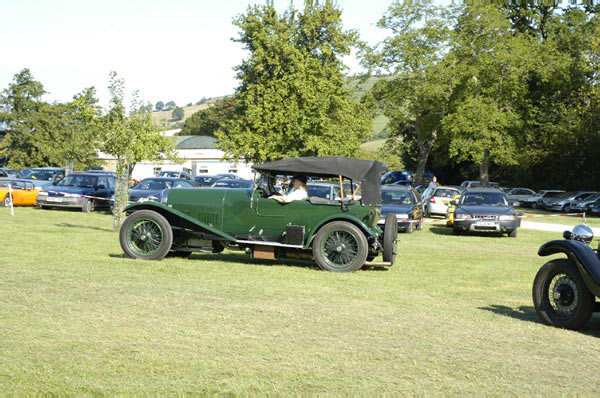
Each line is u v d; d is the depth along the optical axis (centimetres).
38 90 7050
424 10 5125
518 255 1609
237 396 468
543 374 555
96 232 1739
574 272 745
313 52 3297
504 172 6431
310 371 532
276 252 1183
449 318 770
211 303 788
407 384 510
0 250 1252
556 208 4606
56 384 477
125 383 486
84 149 6900
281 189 1199
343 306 810
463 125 4828
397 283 1043
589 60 5381
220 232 1182
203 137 8062
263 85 3150
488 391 504
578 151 5409
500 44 4922
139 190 2483
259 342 613
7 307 718
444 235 2205
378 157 6944
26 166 6900
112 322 668
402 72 5281
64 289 838
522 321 782
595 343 682
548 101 5572
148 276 982
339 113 3247
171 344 594
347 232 1137
